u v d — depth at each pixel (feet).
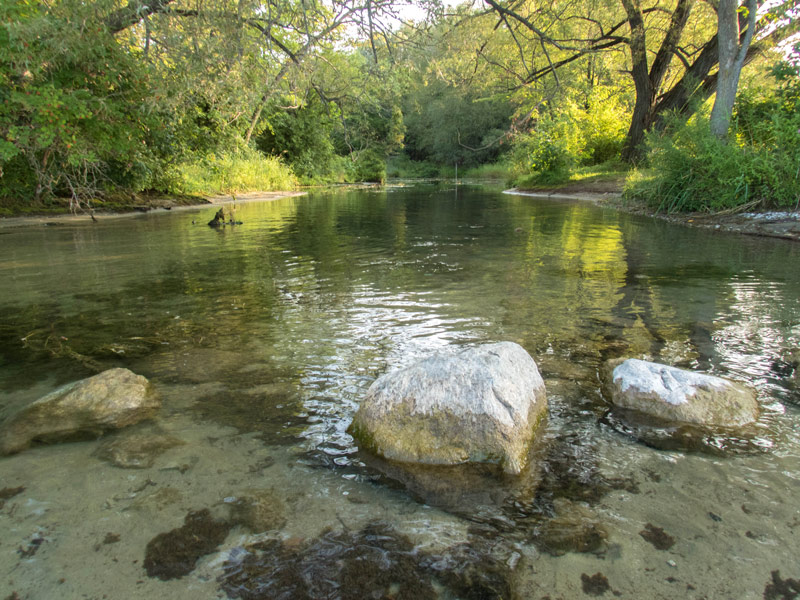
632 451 7.01
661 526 5.56
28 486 6.24
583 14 57.41
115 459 6.81
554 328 11.74
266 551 5.22
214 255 22.38
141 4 24.89
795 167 28.58
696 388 8.09
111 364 10.03
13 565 4.99
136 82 31.45
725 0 35.81
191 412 8.12
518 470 6.62
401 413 7.25
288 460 6.84
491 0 32.35
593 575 4.90
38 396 8.64
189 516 5.73
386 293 15.26
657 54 59.41
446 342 10.98
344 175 116.57
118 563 5.05
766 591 4.68
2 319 13.00
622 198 44.83
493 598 4.61
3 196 38.60
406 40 25.40
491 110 131.03
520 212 41.75
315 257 21.66
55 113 28.58
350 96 30.01
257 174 74.13
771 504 5.87
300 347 10.85
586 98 72.69
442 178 149.69
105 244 25.89
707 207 33.24
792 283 15.67
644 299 14.07
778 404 8.14
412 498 6.12
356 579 4.85
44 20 25.30
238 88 27.30
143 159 45.34
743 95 38.68
